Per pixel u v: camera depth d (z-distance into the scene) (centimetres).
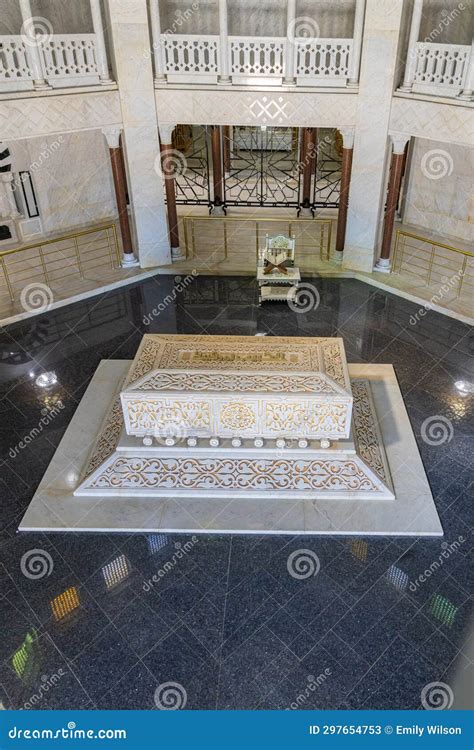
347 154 944
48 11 932
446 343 830
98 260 1066
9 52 795
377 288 983
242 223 1194
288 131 1381
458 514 565
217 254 1078
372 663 446
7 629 476
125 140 923
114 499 584
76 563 527
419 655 451
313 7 955
